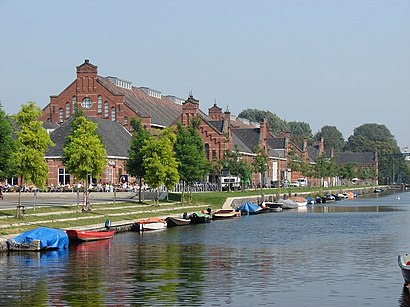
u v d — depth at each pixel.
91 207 88.62
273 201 146.38
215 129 157.75
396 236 76.38
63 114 165.25
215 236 76.00
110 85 168.88
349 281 45.16
